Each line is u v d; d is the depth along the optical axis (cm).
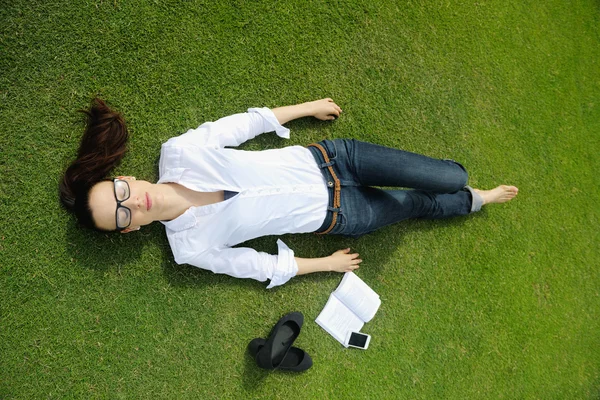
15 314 203
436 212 223
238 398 219
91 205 173
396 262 238
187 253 191
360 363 232
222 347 220
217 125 193
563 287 261
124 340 212
